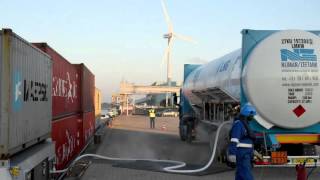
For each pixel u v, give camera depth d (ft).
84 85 63.98
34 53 28.45
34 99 28.63
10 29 22.67
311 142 40.14
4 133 22.47
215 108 55.42
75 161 45.85
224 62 49.42
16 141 24.08
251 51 39.60
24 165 24.23
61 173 39.86
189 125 72.90
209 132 57.11
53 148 33.53
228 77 45.16
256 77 38.75
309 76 38.45
